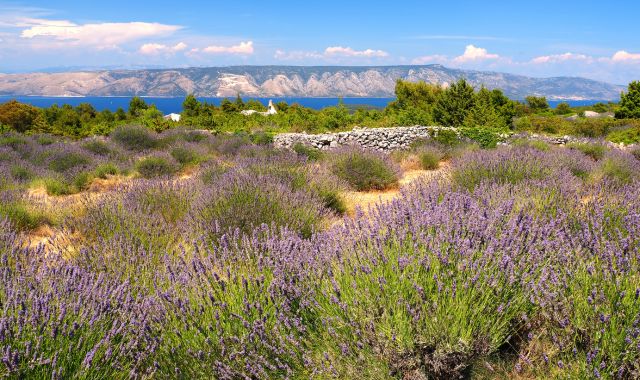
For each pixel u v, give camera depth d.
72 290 2.78
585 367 2.06
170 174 12.41
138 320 2.54
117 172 12.59
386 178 9.71
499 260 2.62
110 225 4.83
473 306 2.39
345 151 10.61
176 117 39.38
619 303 2.23
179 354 2.38
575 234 3.31
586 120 26.66
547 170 6.81
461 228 3.09
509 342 2.52
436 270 2.57
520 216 3.40
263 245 3.33
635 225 3.26
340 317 2.41
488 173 6.88
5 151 14.21
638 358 2.05
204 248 3.95
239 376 2.33
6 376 2.06
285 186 6.16
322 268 2.84
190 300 2.67
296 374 2.30
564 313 2.35
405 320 2.29
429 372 2.30
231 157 14.69
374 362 2.27
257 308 2.53
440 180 6.79
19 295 2.64
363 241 3.04
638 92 33.28
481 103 24.66
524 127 25.33
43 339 2.30
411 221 3.24
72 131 34.66
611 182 6.33
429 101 33.59
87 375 2.23
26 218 6.66
